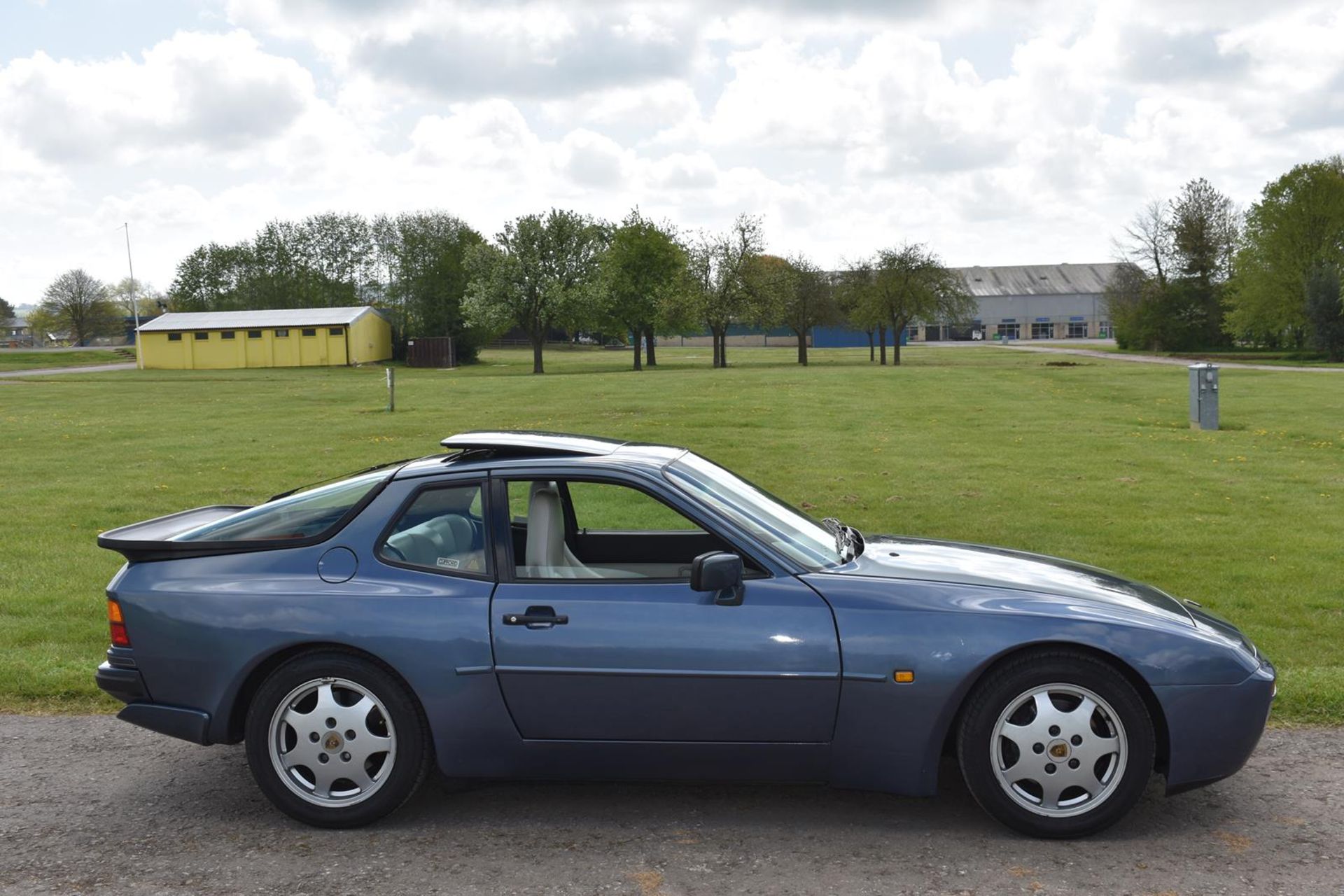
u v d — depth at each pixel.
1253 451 19.33
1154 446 20.22
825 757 4.11
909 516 12.45
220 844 4.07
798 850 3.95
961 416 27.19
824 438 21.72
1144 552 10.33
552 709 4.14
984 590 4.18
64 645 7.04
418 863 3.88
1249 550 10.39
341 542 4.36
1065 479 15.62
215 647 4.23
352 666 4.18
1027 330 137.62
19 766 4.92
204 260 106.31
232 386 46.59
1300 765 4.75
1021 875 3.72
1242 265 73.25
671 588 4.18
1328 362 64.56
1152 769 3.99
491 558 4.29
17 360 81.38
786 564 4.22
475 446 4.59
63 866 3.87
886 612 4.07
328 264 105.12
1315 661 6.54
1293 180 70.25
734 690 4.05
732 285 66.38
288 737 4.25
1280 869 3.75
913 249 70.38
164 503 14.14
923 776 4.05
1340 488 14.68
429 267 82.62
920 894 3.58
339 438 22.95
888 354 90.44
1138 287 87.31
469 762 4.21
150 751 5.13
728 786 4.64
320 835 4.16
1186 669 3.96
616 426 24.77
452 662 4.13
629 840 4.05
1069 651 4.02
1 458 19.36
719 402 31.91
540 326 66.06
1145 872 3.73
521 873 3.78
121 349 100.25
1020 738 4.00
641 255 68.69
